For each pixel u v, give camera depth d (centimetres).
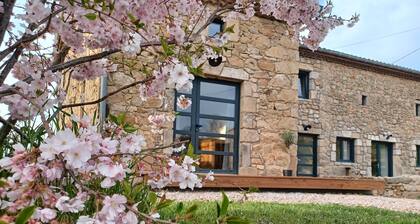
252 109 874
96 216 102
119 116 153
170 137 780
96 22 160
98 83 722
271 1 237
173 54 167
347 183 923
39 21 149
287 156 888
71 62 170
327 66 1318
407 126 1477
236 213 465
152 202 141
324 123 1289
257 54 893
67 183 129
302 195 811
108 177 108
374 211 597
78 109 755
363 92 1382
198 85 862
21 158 97
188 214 126
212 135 869
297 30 250
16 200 97
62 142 96
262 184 799
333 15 242
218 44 231
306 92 1289
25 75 170
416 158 1517
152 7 174
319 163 1270
